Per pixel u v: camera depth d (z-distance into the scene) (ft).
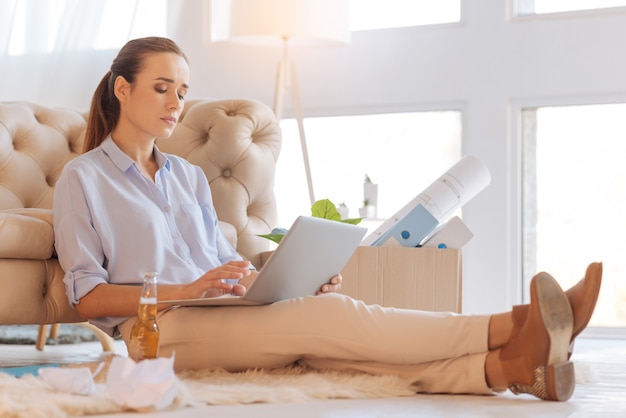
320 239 6.28
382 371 6.13
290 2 13.38
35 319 7.17
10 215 6.93
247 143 9.90
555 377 5.59
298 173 15.60
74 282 6.56
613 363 9.46
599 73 13.80
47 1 14.97
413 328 5.96
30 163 9.25
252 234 9.77
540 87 14.07
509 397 5.90
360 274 8.41
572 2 14.11
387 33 14.92
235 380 5.99
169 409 4.90
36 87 14.78
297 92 14.40
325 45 14.78
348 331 6.06
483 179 9.01
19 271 7.01
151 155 7.35
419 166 14.97
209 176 9.75
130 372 4.87
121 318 6.63
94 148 7.20
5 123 9.20
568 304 5.63
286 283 6.28
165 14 15.75
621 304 14.03
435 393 6.02
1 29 14.71
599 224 14.15
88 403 4.71
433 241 8.45
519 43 14.17
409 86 14.78
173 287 6.40
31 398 4.74
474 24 14.40
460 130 14.70
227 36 13.82
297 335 6.14
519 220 14.34
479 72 14.38
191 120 10.03
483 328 5.86
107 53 14.92
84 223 6.63
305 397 5.45
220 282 6.28
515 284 14.24
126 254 6.73
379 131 15.19
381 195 15.14
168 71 7.02
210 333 6.30
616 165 14.05
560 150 14.28
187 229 7.27
